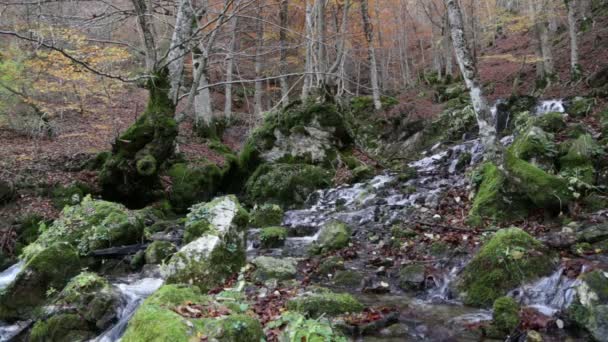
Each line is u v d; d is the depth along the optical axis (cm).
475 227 726
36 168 1170
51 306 522
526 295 493
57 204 1020
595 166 767
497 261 533
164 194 1199
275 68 2086
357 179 1271
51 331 492
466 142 1412
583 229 614
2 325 554
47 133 1555
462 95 2073
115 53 1306
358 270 643
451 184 1029
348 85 2883
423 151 1675
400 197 989
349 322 444
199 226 691
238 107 2798
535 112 1432
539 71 2059
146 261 734
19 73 1279
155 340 337
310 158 1390
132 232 815
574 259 523
